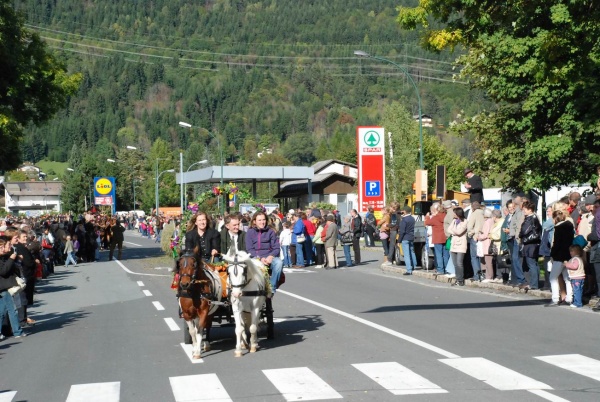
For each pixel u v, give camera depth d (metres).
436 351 10.39
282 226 29.56
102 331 13.84
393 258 26.94
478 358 9.80
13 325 13.62
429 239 23.39
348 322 13.64
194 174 57.53
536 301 15.84
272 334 12.01
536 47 18.25
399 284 20.94
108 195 78.69
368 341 11.45
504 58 19.55
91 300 19.67
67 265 34.88
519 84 20.34
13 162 33.34
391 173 73.19
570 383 8.28
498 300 16.25
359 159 39.78
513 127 21.64
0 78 31.78
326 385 8.47
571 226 15.00
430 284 20.56
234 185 28.88
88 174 127.00
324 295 18.50
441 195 26.72
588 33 15.80
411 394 7.91
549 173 21.47
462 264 19.70
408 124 74.00
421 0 18.39
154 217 73.31
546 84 19.30
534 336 11.49
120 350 11.59
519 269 17.55
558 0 15.88
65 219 41.50
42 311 17.70
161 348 11.59
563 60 16.67
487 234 18.98
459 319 13.55
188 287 10.22
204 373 9.48
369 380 8.66
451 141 120.38
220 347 11.47
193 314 10.39
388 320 13.71
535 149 19.89
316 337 12.04
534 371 8.95
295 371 9.34
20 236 16.59
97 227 43.97
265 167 54.38
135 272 29.50
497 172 28.08
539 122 20.94
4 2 31.06
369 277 23.61
